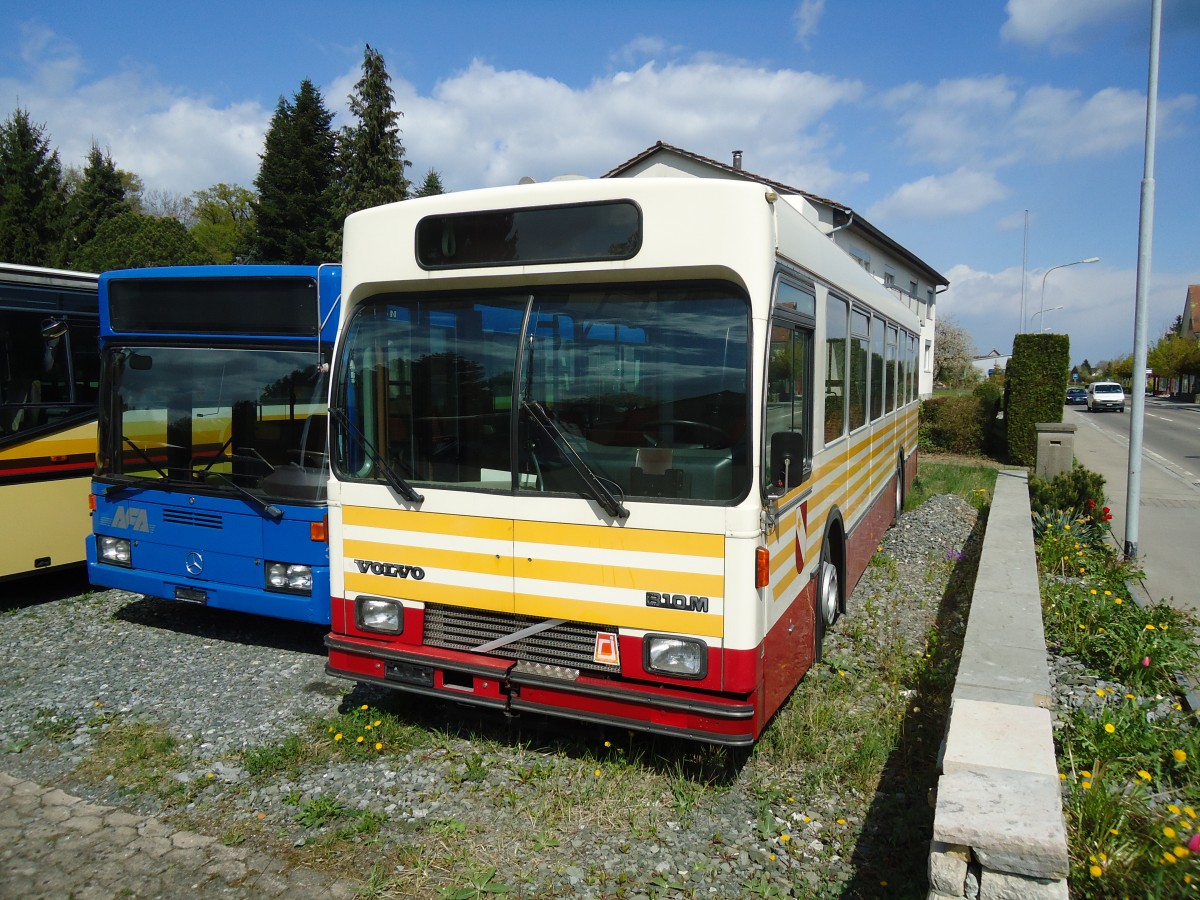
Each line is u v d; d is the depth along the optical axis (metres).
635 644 4.20
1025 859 2.73
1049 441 14.80
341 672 4.93
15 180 39.25
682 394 4.13
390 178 38.25
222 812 4.30
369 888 3.65
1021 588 6.52
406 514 4.71
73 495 7.95
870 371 8.22
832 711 5.21
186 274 6.45
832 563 6.46
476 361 4.56
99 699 5.70
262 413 6.25
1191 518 13.72
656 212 4.13
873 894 3.60
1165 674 5.56
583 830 4.10
